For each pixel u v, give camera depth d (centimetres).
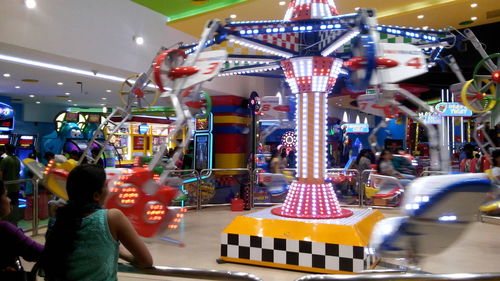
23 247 233
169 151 1319
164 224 393
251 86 1307
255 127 1253
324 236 477
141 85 541
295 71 548
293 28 428
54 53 654
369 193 846
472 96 569
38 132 1488
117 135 1736
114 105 1492
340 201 1105
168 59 378
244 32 439
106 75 847
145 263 201
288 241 493
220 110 1256
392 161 788
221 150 1258
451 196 243
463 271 491
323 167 557
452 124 1565
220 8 827
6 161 798
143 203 380
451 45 557
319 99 552
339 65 552
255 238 513
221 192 1076
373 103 493
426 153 1831
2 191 235
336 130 1947
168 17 903
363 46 345
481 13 939
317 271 475
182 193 860
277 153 1153
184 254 573
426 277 198
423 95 1647
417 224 248
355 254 455
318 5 525
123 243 193
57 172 492
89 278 180
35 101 1391
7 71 798
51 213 507
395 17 955
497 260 541
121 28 778
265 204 1051
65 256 181
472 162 996
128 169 410
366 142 2445
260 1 791
